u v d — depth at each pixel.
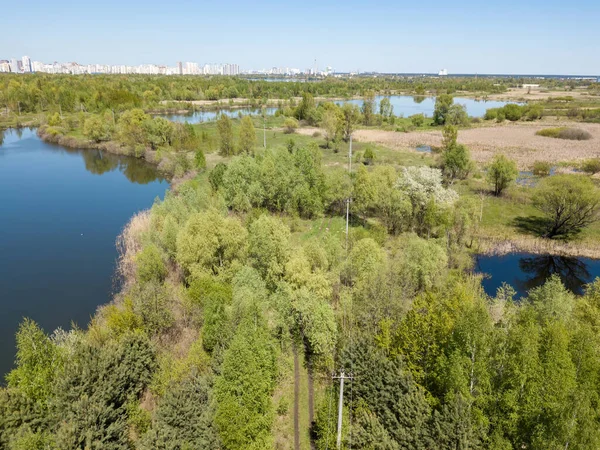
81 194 102.69
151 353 38.25
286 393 39.56
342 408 32.75
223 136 127.81
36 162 130.25
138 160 134.00
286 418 36.88
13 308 55.16
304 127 190.00
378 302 42.03
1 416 30.06
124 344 36.84
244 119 126.06
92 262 68.19
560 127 175.75
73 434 28.45
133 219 80.06
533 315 34.88
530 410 27.91
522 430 28.36
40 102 197.75
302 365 43.19
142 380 36.91
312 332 41.12
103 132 149.25
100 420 30.62
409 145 151.75
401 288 46.47
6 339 49.38
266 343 37.03
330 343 39.94
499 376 30.69
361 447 30.53
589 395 26.61
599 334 36.50
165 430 29.81
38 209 92.12
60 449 27.56
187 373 35.91
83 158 136.00
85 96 197.00
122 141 140.25
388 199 74.31
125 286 59.19
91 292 59.28
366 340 36.62
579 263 72.25
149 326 42.81
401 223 75.19
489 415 29.62
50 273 64.38
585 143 152.75
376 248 52.94
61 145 151.25
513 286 65.38
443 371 31.52
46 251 71.88
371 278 45.25
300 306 43.44
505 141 158.25
